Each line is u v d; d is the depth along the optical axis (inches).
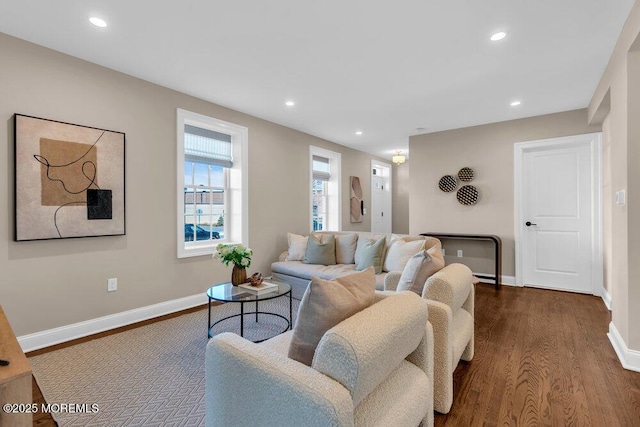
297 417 37.0
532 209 173.5
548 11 81.3
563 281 165.5
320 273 145.0
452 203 194.9
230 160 162.4
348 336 38.6
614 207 99.5
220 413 46.1
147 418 66.3
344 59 106.8
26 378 37.8
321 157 227.3
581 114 156.7
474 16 83.4
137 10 81.0
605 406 69.4
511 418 65.9
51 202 99.5
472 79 122.5
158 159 127.2
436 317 66.2
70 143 103.2
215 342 47.6
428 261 76.8
